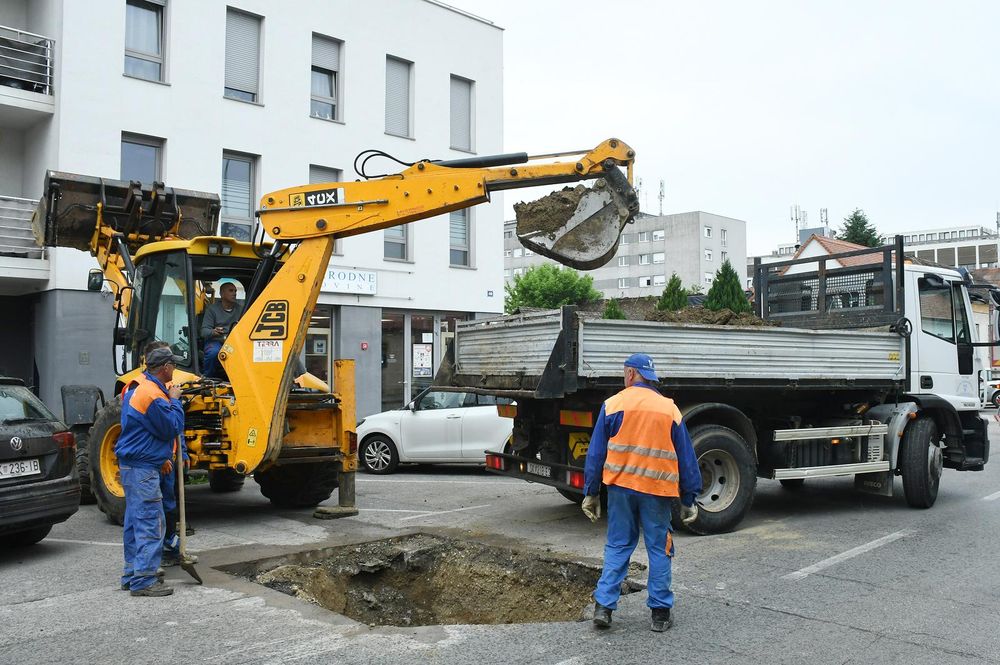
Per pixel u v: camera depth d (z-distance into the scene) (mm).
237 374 8109
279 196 8203
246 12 18344
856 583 6066
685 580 6145
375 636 4898
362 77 20250
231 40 18266
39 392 15781
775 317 11336
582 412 7734
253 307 8172
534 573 6770
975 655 4559
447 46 22078
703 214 84438
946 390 10023
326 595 6668
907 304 9719
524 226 7484
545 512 9227
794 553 7059
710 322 8562
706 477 7961
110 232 10367
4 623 5168
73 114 15570
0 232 15594
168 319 8859
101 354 15531
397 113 21250
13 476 6770
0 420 6824
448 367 9367
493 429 12688
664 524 4992
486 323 8750
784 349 8352
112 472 8719
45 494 6930
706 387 7758
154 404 5797
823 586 5984
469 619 6816
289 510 9578
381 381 20156
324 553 7211
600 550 7109
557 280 53562
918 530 8117
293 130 18922
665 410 5008
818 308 10758
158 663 4449
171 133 16922
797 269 11164
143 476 5844
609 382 7293
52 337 15164
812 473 8648
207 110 17484
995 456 14703
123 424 5836
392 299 20250
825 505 9742
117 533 8266
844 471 8844
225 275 9289
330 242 8180
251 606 5523
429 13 21703
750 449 8117
